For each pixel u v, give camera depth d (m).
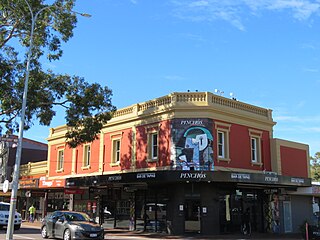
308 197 30.70
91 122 25.67
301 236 24.73
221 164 24.69
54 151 35.59
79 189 30.73
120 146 28.62
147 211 26.08
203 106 24.59
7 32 24.19
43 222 20.08
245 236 23.52
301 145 31.00
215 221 23.73
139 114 27.27
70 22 24.19
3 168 44.25
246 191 26.62
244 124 27.02
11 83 23.12
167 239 20.81
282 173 28.38
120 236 22.50
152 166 25.56
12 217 16.52
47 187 32.38
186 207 24.00
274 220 27.41
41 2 23.48
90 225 17.64
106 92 26.09
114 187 28.67
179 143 24.33
